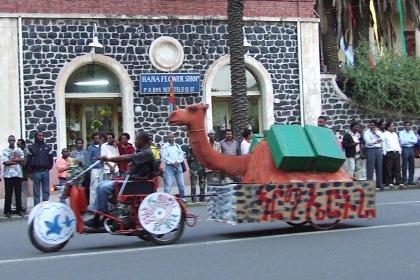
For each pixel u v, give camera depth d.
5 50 19.88
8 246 10.62
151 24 21.33
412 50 29.84
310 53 22.97
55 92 20.30
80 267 8.36
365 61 24.28
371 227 11.18
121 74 20.97
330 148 10.86
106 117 21.50
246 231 11.34
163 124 21.38
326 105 23.42
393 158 19.50
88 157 15.82
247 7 22.30
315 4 25.08
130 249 9.69
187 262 8.49
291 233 10.82
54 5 20.36
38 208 9.66
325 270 7.75
